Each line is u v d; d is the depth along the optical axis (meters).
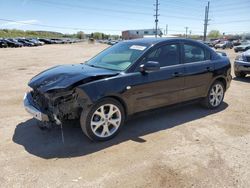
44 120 3.88
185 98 5.18
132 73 4.27
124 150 3.84
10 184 3.00
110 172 3.27
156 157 3.64
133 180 3.10
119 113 4.22
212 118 5.27
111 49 5.27
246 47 28.62
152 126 4.79
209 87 5.61
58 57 21.27
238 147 3.98
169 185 3.01
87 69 4.39
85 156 3.65
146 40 5.05
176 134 4.44
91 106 3.85
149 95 4.51
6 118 5.11
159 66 4.29
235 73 10.22
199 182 3.07
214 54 5.78
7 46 44.19
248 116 5.43
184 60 5.10
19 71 12.08
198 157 3.65
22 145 3.96
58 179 3.11
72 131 4.47
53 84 3.85
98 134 4.06
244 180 3.12
